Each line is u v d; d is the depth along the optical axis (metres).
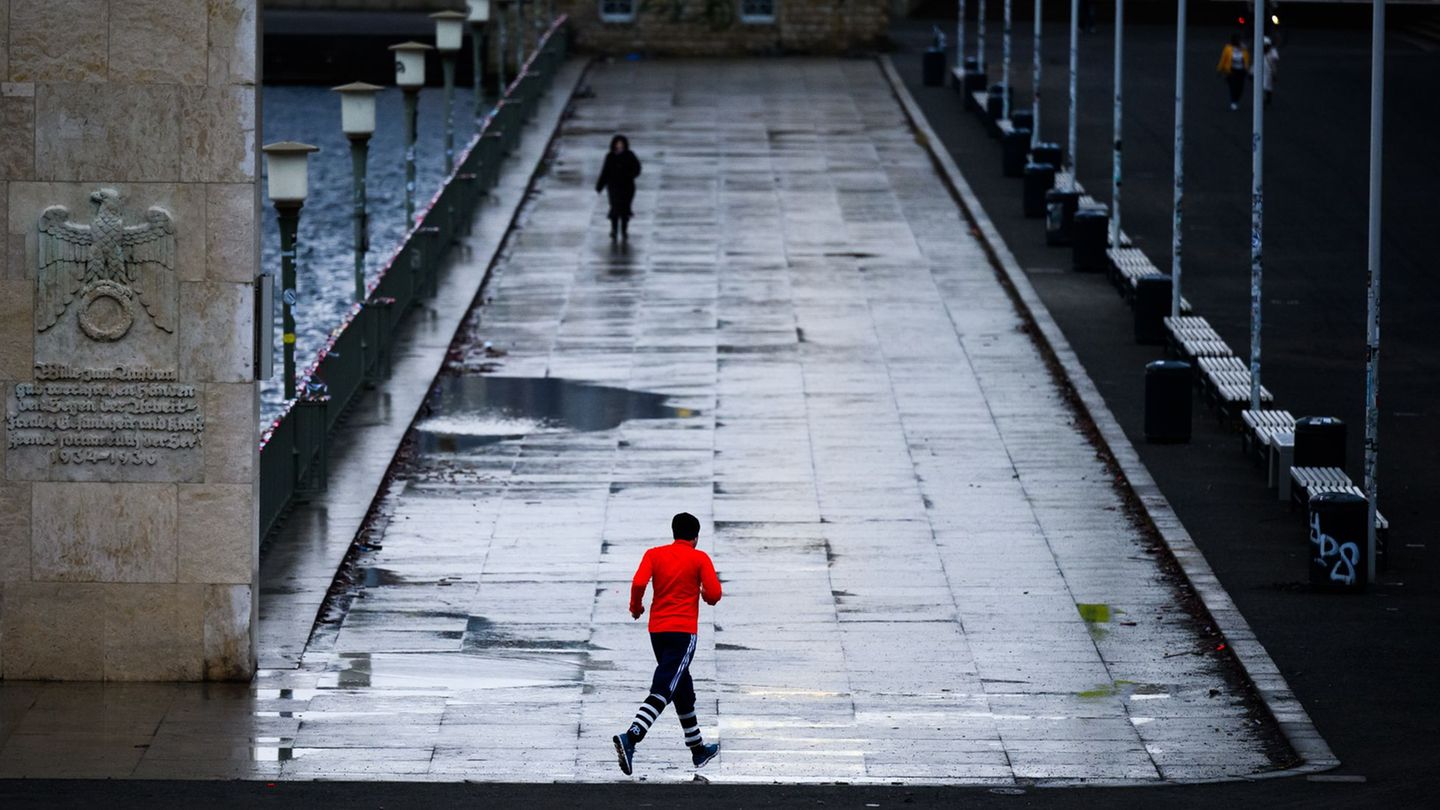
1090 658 51.59
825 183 121.44
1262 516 62.88
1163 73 155.12
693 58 172.38
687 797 40.62
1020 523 63.50
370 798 40.31
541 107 143.38
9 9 46.59
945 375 82.12
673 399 78.56
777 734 45.78
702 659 51.34
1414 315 90.88
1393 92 146.38
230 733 45.03
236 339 47.59
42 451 47.88
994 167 124.12
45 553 48.19
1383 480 67.25
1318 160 124.06
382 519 63.47
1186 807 40.09
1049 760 44.09
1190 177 119.44
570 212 113.31
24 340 47.50
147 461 47.94
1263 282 96.31
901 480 68.19
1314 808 39.97
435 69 173.25
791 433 74.00
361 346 77.62
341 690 48.44
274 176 64.94
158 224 47.19
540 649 52.00
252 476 48.19
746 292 96.31
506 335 88.31
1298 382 79.56
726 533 62.44
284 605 54.28
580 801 40.22
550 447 71.94
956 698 48.53
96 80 46.78
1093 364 81.75
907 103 146.62
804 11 173.38
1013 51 167.75
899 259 103.00
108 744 44.03
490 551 60.44
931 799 40.66
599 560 59.72
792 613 55.06
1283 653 50.66
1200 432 72.75
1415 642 51.47
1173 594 56.84
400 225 124.12
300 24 174.88
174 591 48.38
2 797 40.16
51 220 47.09
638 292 96.12
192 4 46.53
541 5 172.62
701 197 117.25
